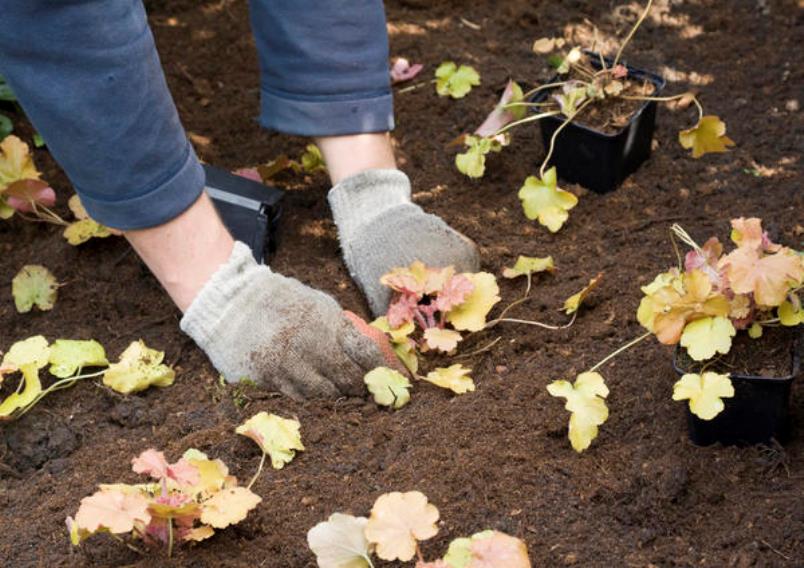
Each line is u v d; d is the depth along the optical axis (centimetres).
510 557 156
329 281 237
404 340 212
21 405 204
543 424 196
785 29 301
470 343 220
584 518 178
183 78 301
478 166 253
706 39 302
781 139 266
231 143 281
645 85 257
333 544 163
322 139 235
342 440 198
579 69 264
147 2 324
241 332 208
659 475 182
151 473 170
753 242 182
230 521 170
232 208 237
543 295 229
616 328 218
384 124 234
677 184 256
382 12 229
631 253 238
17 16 175
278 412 204
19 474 202
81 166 192
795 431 190
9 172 252
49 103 183
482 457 189
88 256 248
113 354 226
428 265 221
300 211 258
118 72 183
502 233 248
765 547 170
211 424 204
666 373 203
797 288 180
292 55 224
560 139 255
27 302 237
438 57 304
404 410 203
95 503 163
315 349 206
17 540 184
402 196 233
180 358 223
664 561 170
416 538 160
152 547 177
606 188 256
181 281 209
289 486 188
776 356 182
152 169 195
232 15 321
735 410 182
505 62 301
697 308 177
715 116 254
